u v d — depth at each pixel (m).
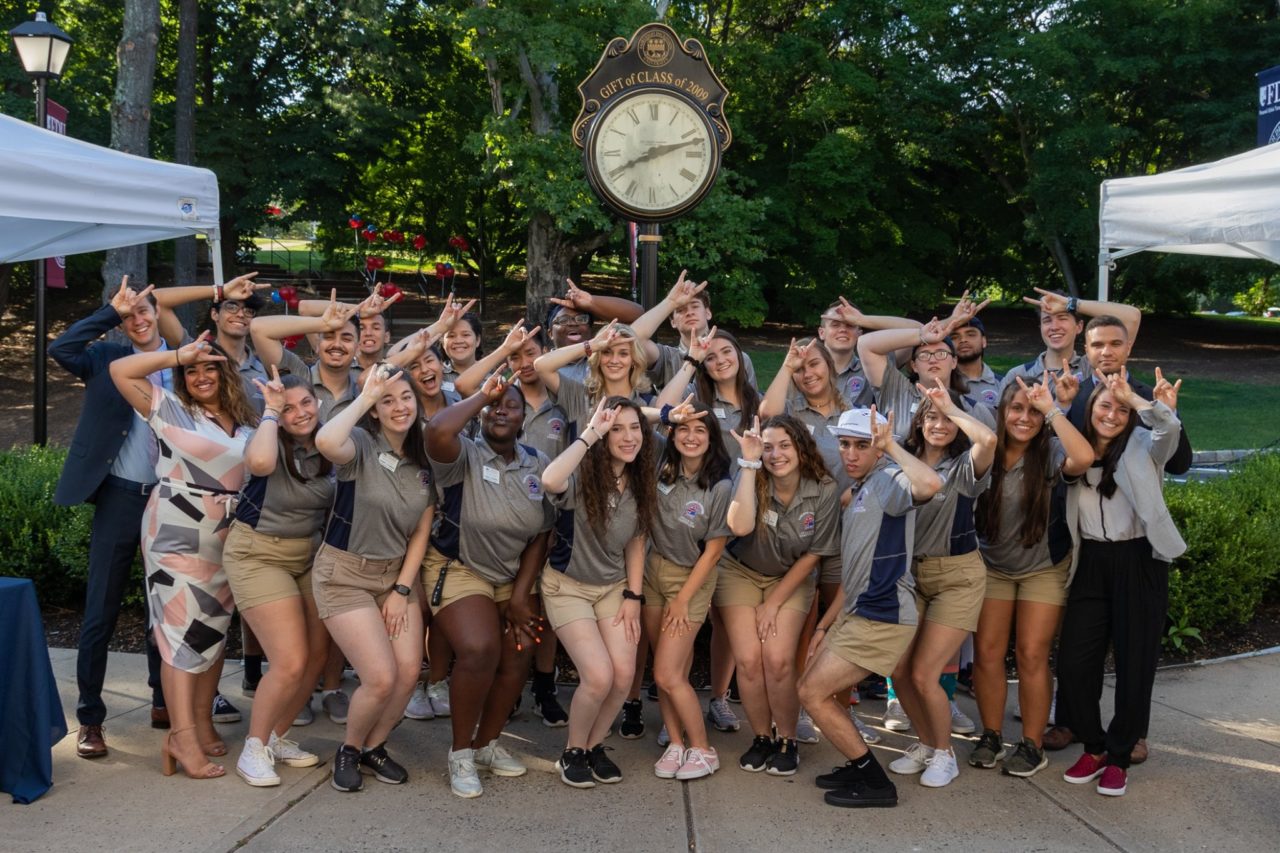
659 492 4.45
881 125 21.97
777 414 4.79
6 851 3.66
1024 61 20.17
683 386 4.88
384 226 25.80
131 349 4.73
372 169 24.58
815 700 4.17
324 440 3.97
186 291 4.93
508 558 4.36
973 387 5.73
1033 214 22.20
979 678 4.62
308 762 4.48
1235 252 6.56
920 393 5.24
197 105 21.94
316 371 5.34
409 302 23.08
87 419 4.55
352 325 4.98
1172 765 4.58
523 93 17.42
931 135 21.17
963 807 4.16
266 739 4.33
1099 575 4.30
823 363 5.04
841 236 23.59
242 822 3.93
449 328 5.51
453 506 4.29
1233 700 5.40
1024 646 4.49
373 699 4.16
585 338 5.50
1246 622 6.40
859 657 4.11
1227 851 3.78
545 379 5.02
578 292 5.51
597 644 4.32
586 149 5.87
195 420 4.37
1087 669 4.34
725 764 4.61
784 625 4.48
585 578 4.40
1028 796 4.28
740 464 4.35
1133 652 4.22
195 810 4.03
